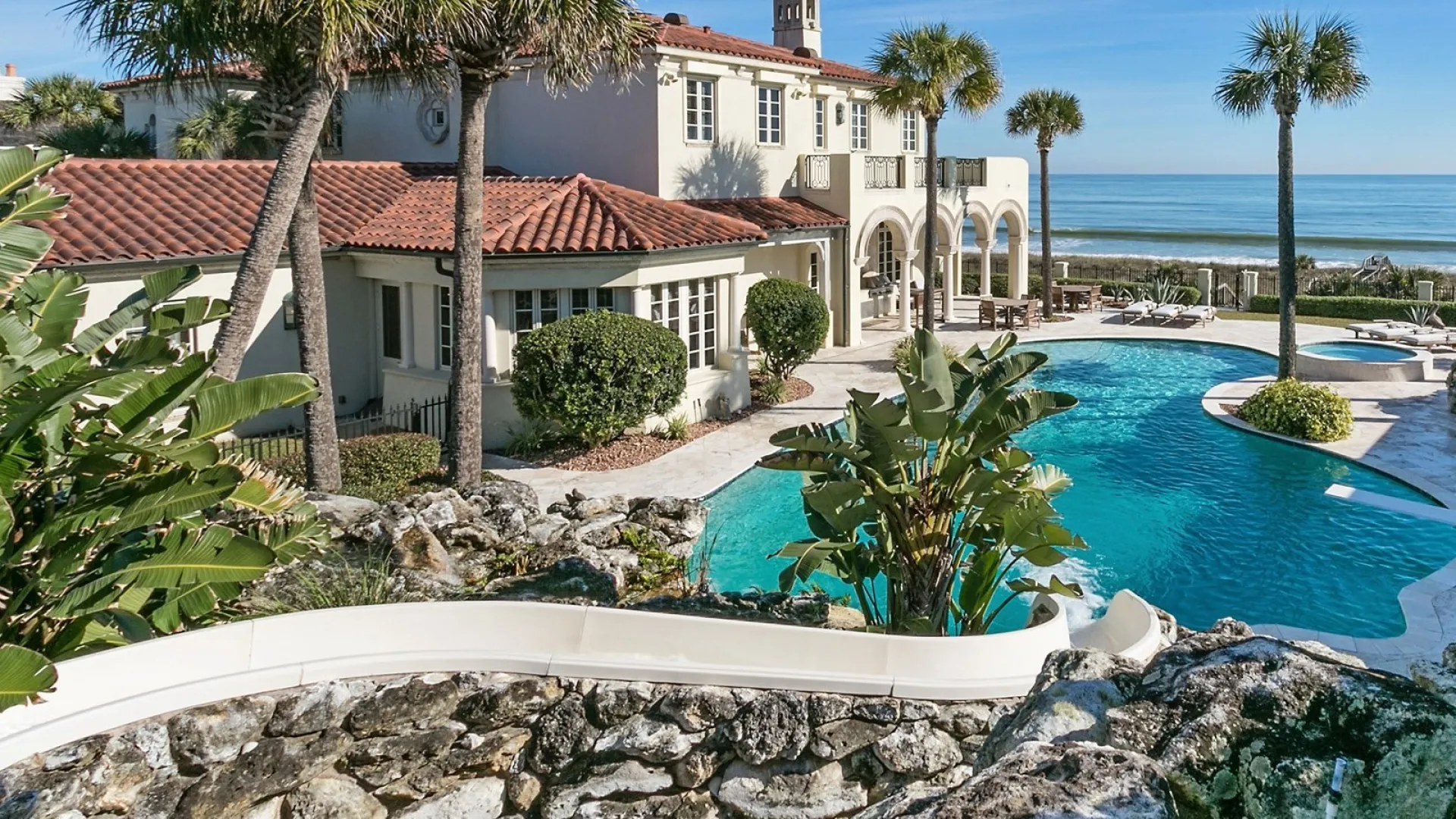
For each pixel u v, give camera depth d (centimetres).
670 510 1205
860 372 2841
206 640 650
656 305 2206
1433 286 4066
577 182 2388
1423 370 2692
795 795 718
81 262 1773
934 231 2833
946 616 1026
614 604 979
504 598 966
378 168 2684
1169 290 4197
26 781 577
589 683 714
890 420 918
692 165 2873
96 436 814
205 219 2070
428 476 1777
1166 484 1900
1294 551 1534
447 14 1403
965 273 5397
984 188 3822
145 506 758
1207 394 2580
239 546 759
